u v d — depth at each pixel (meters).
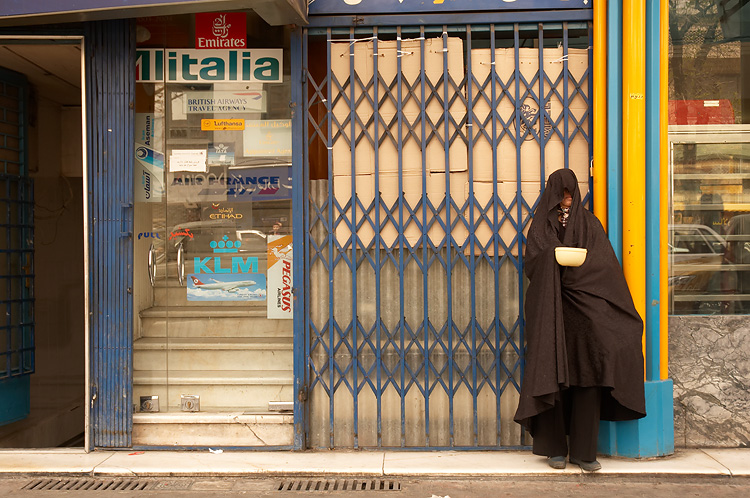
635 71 4.18
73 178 7.20
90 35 4.47
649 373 4.24
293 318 4.49
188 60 4.59
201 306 4.67
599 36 4.28
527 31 4.41
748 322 4.47
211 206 4.64
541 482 3.96
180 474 4.11
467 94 4.41
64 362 6.83
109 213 4.49
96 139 4.48
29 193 5.84
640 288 4.20
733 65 4.60
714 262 4.59
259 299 4.65
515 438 4.47
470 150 4.40
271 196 4.61
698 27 4.60
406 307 4.49
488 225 4.44
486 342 4.43
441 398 4.50
